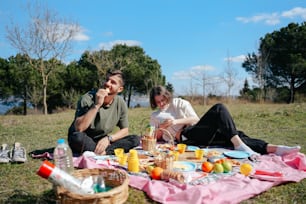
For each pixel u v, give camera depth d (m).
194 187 2.03
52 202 2.05
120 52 27.69
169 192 2.07
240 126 6.28
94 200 1.68
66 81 23.86
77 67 25.03
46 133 5.57
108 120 3.26
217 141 3.49
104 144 3.08
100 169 2.15
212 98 19.78
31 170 2.79
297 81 24.17
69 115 10.77
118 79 3.14
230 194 2.04
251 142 3.19
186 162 2.64
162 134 3.68
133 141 3.23
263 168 2.63
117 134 3.30
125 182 1.88
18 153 3.14
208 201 1.92
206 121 3.39
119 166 2.60
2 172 2.72
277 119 7.18
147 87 26.48
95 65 23.08
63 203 1.74
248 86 25.47
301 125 6.26
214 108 3.31
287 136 4.96
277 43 24.42
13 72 21.98
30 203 2.04
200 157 2.83
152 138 3.13
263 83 23.50
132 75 26.19
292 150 2.92
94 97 3.18
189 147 3.28
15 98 23.42
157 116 3.67
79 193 1.77
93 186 1.97
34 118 9.22
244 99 20.06
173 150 2.97
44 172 1.70
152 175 2.30
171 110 3.68
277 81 24.81
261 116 7.86
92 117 2.95
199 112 10.41
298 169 2.73
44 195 2.17
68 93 23.20
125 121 3.43
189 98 19.30
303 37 23.14
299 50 23.66
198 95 19.45
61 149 2.05
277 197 2.14
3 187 2.34
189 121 3.54
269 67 24.88
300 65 22.45
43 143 4.43
